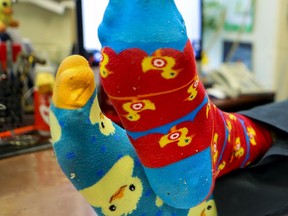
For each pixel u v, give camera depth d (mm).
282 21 1199
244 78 1148
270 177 415
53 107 315
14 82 771
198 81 311
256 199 402
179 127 311
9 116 745
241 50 1322
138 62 279
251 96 1081
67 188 534
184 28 293
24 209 476
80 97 307
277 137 436
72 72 309
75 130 303
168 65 281
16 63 810
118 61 282
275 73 1223
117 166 326
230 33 1348
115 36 287
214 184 366
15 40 864
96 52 961
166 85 289
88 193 323
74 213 465
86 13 949
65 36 1040
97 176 317
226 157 374
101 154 317
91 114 313
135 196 338
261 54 1258
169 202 343
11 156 650
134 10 284
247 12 1281
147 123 306
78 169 309
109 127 334
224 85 1112
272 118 436
